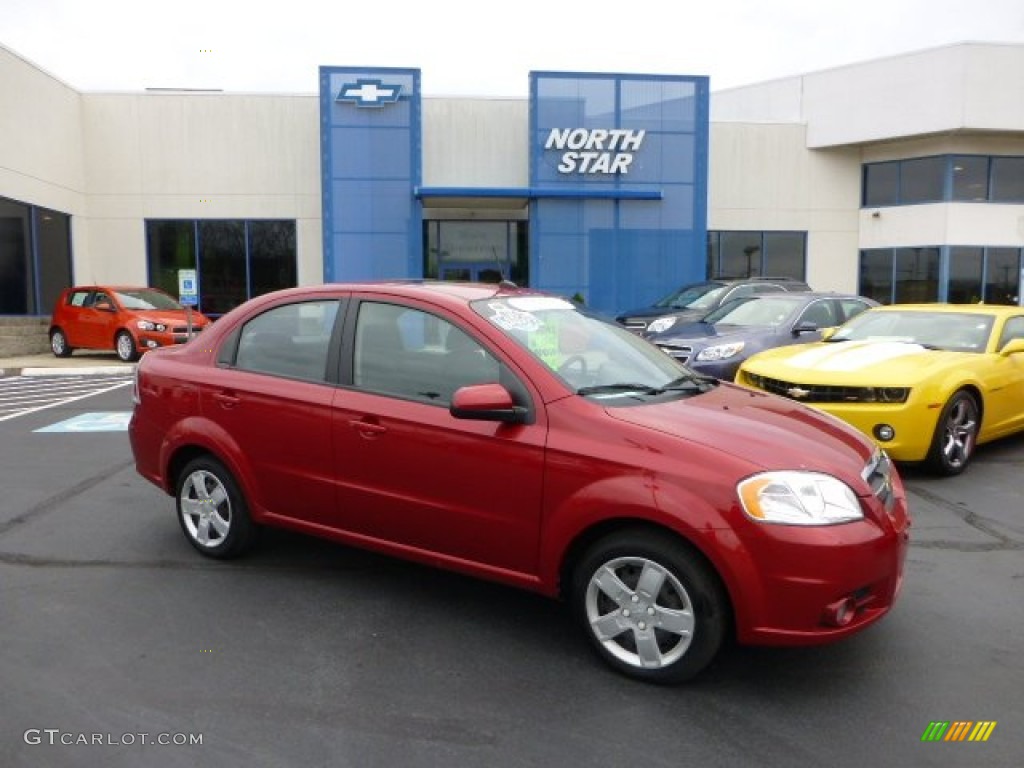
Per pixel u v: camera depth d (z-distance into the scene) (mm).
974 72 22688
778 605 3256
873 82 23969
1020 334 8188
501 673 3627
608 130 22094
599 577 3584
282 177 23000
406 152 21656
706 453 3396
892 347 7504
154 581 4656
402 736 3139
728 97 27453
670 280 22562
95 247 22844
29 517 5859
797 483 3328
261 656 3775
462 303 4145
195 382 4855
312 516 4477
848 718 3275
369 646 3883
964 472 7266
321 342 4488
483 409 3660
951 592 4551
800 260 25344
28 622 4109
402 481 4074
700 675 3611
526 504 3711
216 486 4930
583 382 3910
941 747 3082
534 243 22188
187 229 23000
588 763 2975
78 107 22266
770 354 7789
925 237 24203
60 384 14039
